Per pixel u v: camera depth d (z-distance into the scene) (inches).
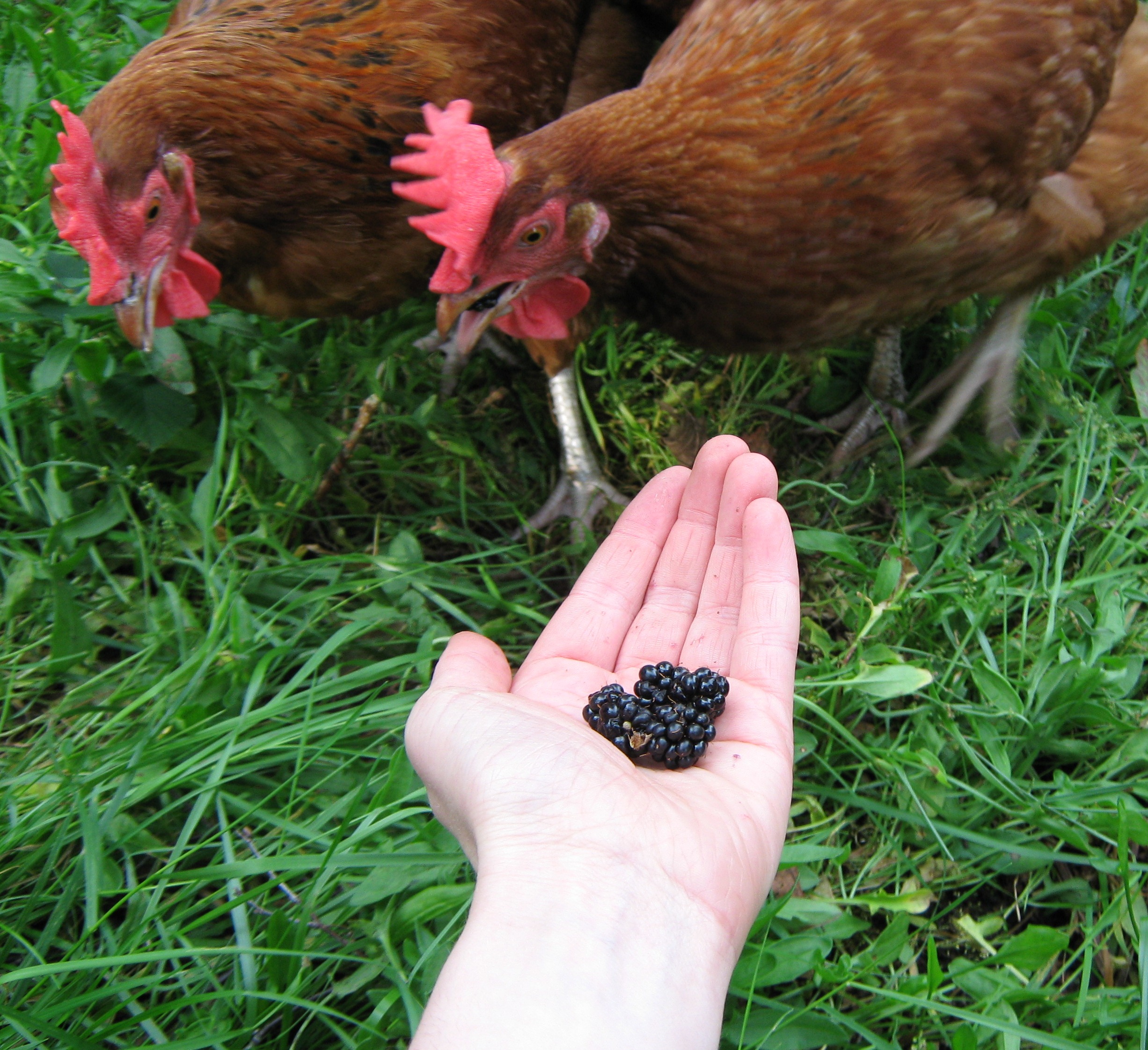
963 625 16.5
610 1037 9.1
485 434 19.6
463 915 12.4
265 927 12.8
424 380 19.7
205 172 15.2
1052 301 19.7
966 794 14.6
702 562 14.4
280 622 16.4
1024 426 19.2
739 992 11.9
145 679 15.3
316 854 13.3
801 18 14.0
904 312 16.1
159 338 16.9
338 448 18.1
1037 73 14.1
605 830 10.2
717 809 11.1
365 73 15.3
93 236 14.4
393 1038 11.8
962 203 14.5
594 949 9.6
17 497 17.3
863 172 13.9
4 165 20.1
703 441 19.5
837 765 15.1
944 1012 12.1
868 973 12.4
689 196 14.5
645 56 19.7
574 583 17.9
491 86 16.4
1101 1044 12.2
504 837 10.2
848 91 13.8
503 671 12.4
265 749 13.8
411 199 14.1
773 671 13.0
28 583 15.8
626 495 19.5
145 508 17.5
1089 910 13.5
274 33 15.0
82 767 13.9
